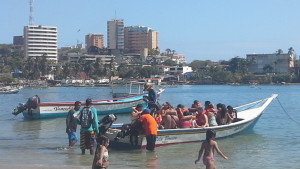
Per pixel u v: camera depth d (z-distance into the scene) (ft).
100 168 35.06
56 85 639.76
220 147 61.93
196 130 62.95
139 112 61.67
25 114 105.19
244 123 73.61
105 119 58.08
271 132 79.61
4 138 70.74
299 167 48.91
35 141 67.15
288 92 379.55
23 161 50.31
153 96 69.56
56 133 77.51
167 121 61.87
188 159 52.24
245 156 55.16
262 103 91.81
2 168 45.60
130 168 47.16
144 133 57.82
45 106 103.96
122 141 58.44
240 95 317.83
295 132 79.97
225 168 48.06
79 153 55.57
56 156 53.47
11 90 367.86
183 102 215.31
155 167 47.80
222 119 69.05
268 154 56.65
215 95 316.81
